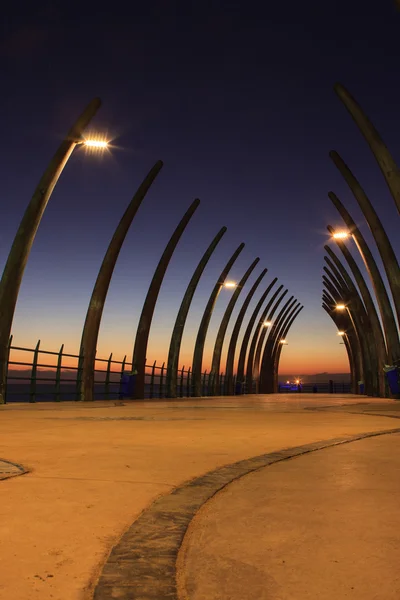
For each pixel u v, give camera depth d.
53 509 3.43
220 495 3.90
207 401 24.02
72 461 5.34
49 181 16.80
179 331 31.00
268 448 6.42
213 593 2.16
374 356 34.62
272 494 3.93
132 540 2.79
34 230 16.72
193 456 5.73
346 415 12.67
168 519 3.19
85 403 19.20
